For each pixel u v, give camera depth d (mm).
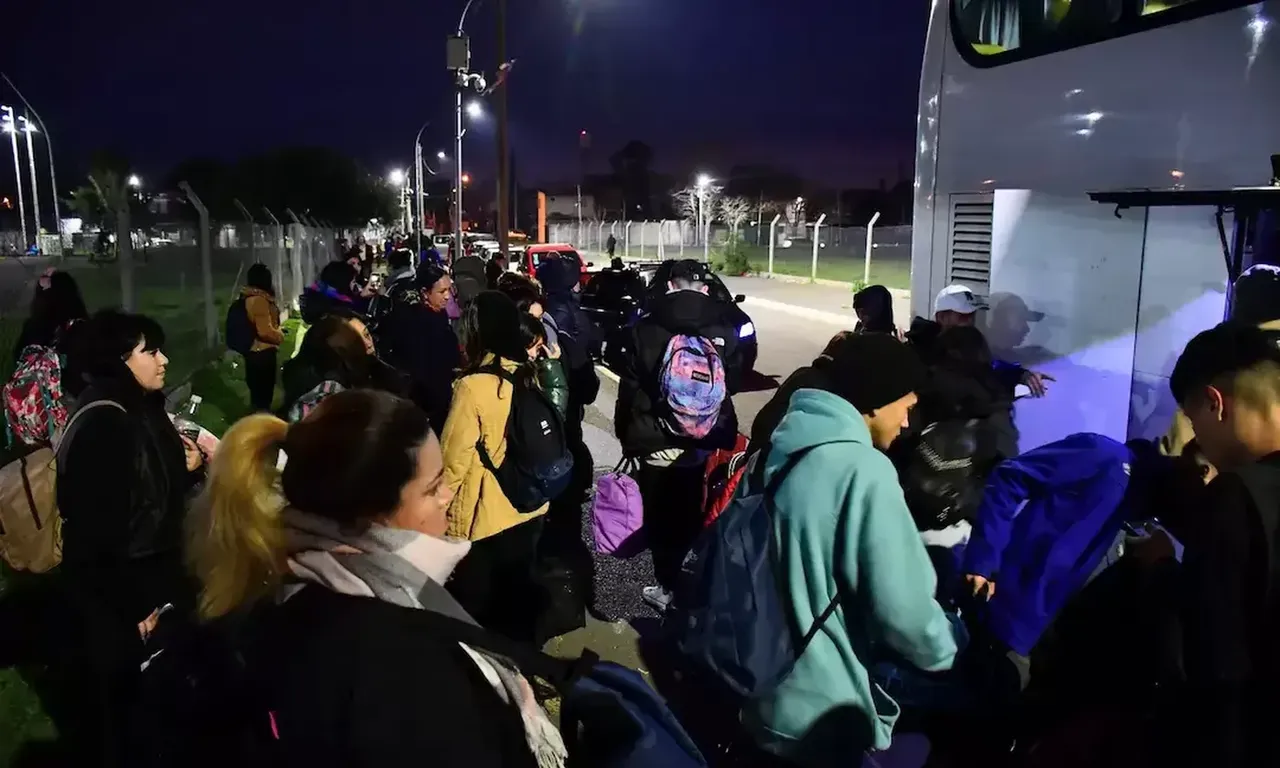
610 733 1723
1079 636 2645
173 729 1491
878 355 2529
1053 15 4148
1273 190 2826
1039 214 4258
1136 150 3633
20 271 18938
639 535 4664
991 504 2787
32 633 4312
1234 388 1845
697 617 2461
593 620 5008
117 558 2980
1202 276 3346
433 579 1620
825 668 2348
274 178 47375
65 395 3248
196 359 12203
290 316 20359
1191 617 1745
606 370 13664
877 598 2281
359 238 38031
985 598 2783
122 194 10148
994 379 3623
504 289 6340
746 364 12422
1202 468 2443
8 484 3480
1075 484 2654
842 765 2389
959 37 4945
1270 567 1676
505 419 3762
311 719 1392
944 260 5164
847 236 51875
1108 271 3797
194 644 1555
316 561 1531
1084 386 3951
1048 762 2596
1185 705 1796
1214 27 3260
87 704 3748
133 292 10430
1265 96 3059
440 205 98688
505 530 3871
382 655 1421
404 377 5652
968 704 2906
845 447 2371
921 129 5488
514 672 1682
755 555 2400
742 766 3010
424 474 1676
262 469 1607
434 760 1398
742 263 39844
